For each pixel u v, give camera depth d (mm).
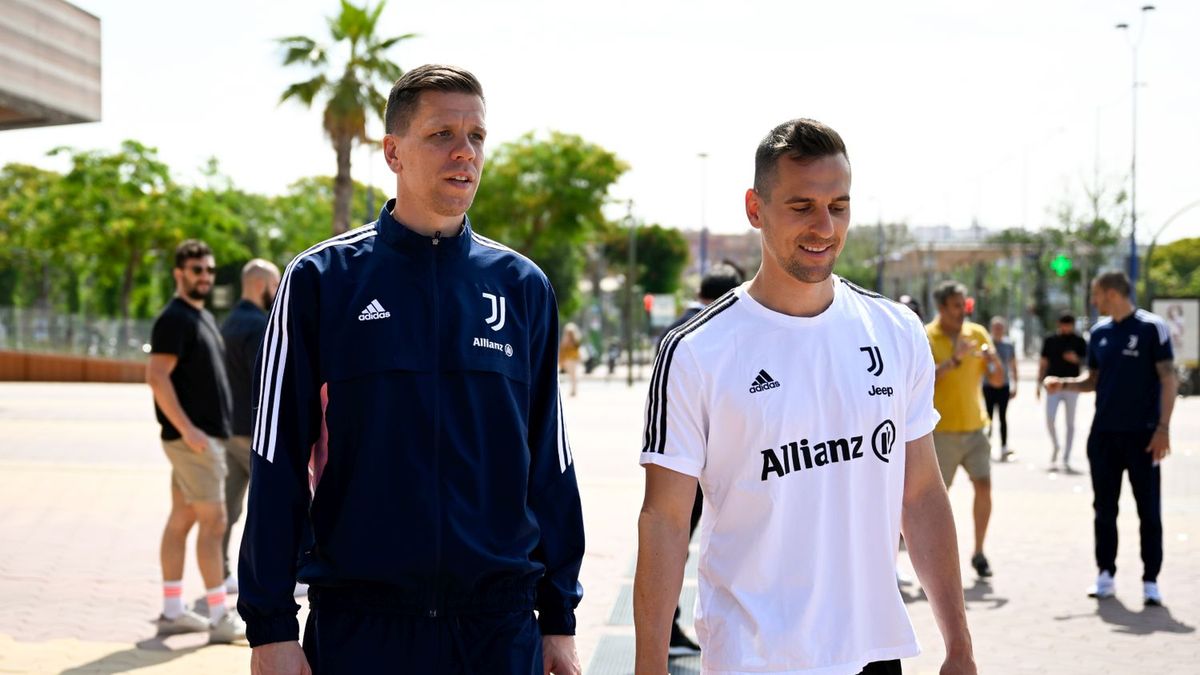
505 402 2840
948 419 8047
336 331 2758
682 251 87875
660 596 2877
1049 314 55219
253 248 59188
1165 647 6367
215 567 6301
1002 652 6273
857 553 2910
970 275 72500
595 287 73250
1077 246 45469
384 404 2719
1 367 39562
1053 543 9430
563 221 49719
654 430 2922
